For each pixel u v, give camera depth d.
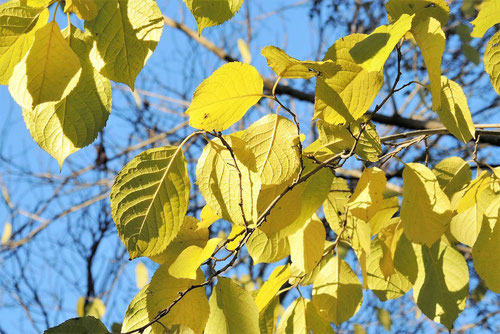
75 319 0.90
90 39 0.81
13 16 0.80
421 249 1.01
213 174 0.89
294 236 0.94
